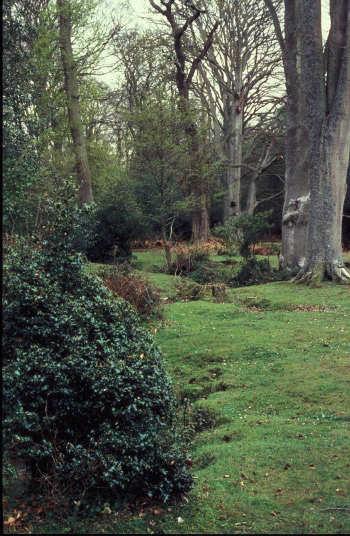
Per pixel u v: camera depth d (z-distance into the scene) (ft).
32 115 48.11
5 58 45.03
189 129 87.10
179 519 15.19
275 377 30.32
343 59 60.85
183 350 36.86
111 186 89.20
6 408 15.42
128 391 16.06
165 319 45.19
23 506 15.69
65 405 16.06
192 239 108.58
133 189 84.99
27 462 16.65
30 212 40.19
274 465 18.94
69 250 17.85
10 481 16.48
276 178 147.13
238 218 89.86
